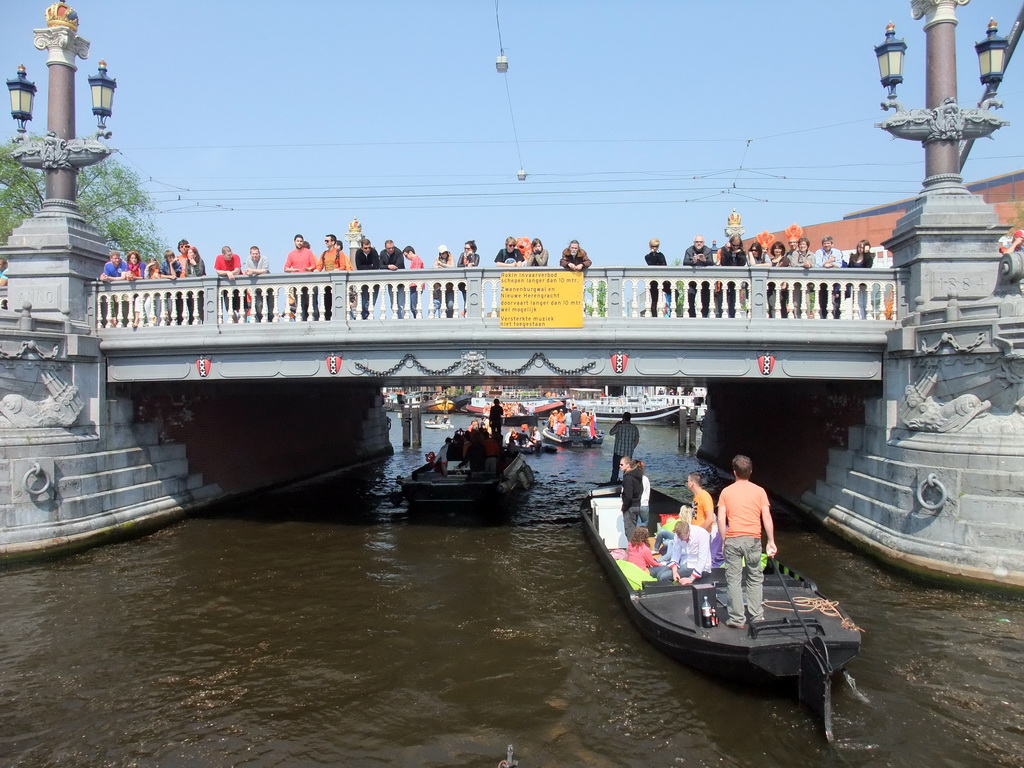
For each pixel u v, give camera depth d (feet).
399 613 29.27
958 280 34.81
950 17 36.24
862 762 18.11
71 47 41.63
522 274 37.01
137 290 41.14
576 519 48.75
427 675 23.48
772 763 18.17
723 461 78.48
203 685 22.86
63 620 28.35
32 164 41.04
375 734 19.86
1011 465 29.35
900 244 37.22
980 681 22.21
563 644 25.77
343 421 79.77
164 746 19.35
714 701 21.21
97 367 40.55
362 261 40.83
